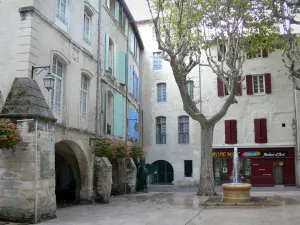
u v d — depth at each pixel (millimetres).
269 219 9977
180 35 15539
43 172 10234
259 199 14523
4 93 10836
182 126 29922
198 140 29188
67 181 22625
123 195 19234
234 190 13695
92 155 15836
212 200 14531
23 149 9891
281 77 27656
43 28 11914
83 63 15570
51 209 10539
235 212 11461
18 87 10516
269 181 27219
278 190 23688
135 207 13320
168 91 30422
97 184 15500
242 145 27891
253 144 27703
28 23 11078
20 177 9836
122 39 22812
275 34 20547
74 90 14492
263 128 27516
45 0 12125
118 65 21703
